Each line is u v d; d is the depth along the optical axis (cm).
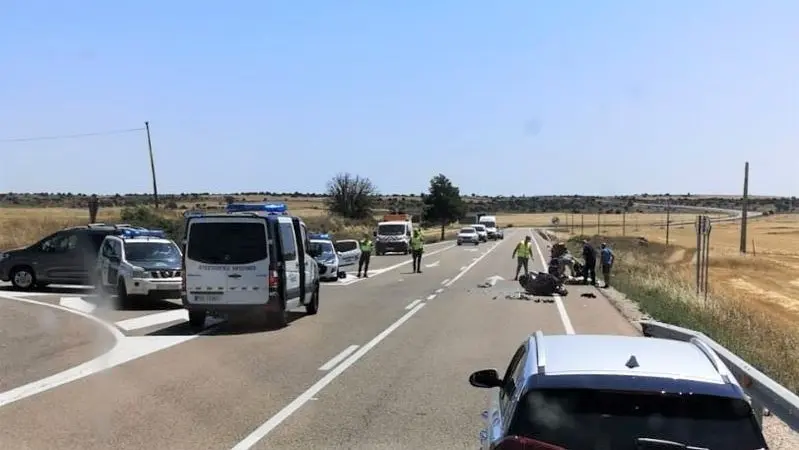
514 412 434
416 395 1044
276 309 1741
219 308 1730
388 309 2178
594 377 430
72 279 2641
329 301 2405
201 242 1741
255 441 810
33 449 771
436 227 12794
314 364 1284
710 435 412
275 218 1767
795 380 1138
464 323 1864
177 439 814
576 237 8800
